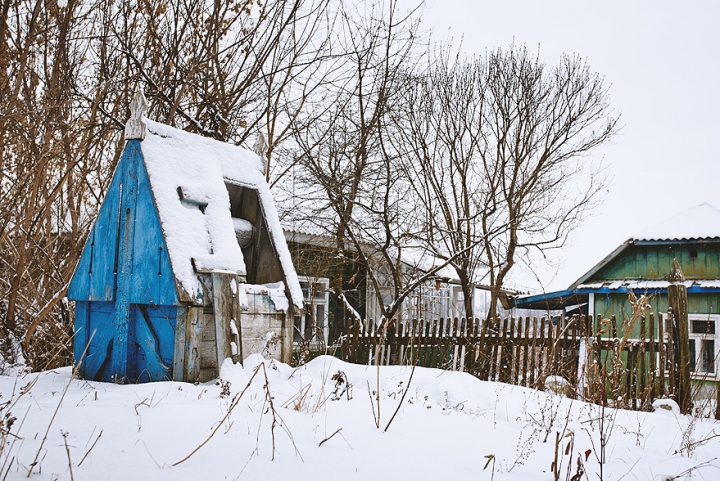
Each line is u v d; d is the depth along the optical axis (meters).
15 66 7.48
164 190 4.75
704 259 13.84
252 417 3.27
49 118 7.29
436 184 13.84
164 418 3.07
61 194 8.85
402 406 4.31
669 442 4.43
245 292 4.96
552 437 4.04
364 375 5.51
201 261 4.59
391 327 9.57
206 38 9.41
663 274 14.21
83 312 5.18
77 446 2.55
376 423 3.44
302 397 3.78
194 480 2.23
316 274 11.94
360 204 11.08
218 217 5.03
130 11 9.05
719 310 13.34
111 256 4.92
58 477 2.13
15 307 7.29
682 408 7.10
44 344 7.46
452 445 3.30
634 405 6.96
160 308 4.62
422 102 13.67
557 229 13.68
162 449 2.59
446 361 9.01
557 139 13.71
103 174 9.32
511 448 3.47
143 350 4.67
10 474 2.12
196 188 4.98
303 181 11.38
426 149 13.55
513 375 8.05
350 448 2.91
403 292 10.57
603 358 9.04
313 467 2.53
